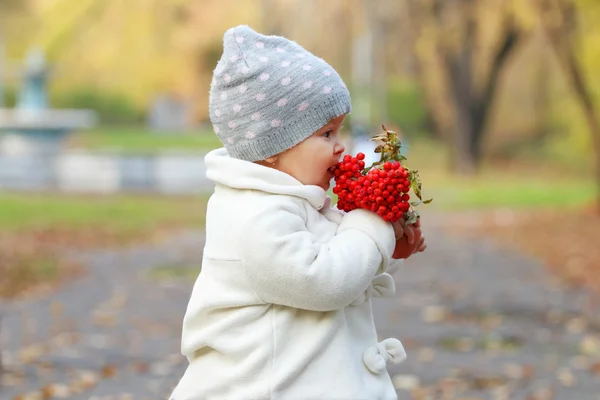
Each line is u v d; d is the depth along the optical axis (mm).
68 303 10797
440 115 45531
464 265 14195
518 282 12344
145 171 28922
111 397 6582
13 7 49156
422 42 36438
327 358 3037
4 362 7656
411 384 6938
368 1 39969
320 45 41031
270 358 3020
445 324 9406
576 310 10172
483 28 37000
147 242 17422
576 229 19234
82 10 44938
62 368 7500
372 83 42750
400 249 3242
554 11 21844
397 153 3148
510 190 31000
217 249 3119
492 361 7738
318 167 3156
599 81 24422
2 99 48312
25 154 28859
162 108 51000
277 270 2969
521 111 49750
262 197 3094
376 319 9672
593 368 7453
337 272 2967
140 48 45094
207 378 3113
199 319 3154
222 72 3174
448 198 28250
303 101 3109
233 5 42844
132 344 8484
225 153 3299
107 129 49344
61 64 46438
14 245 15984
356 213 3113
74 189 28297
